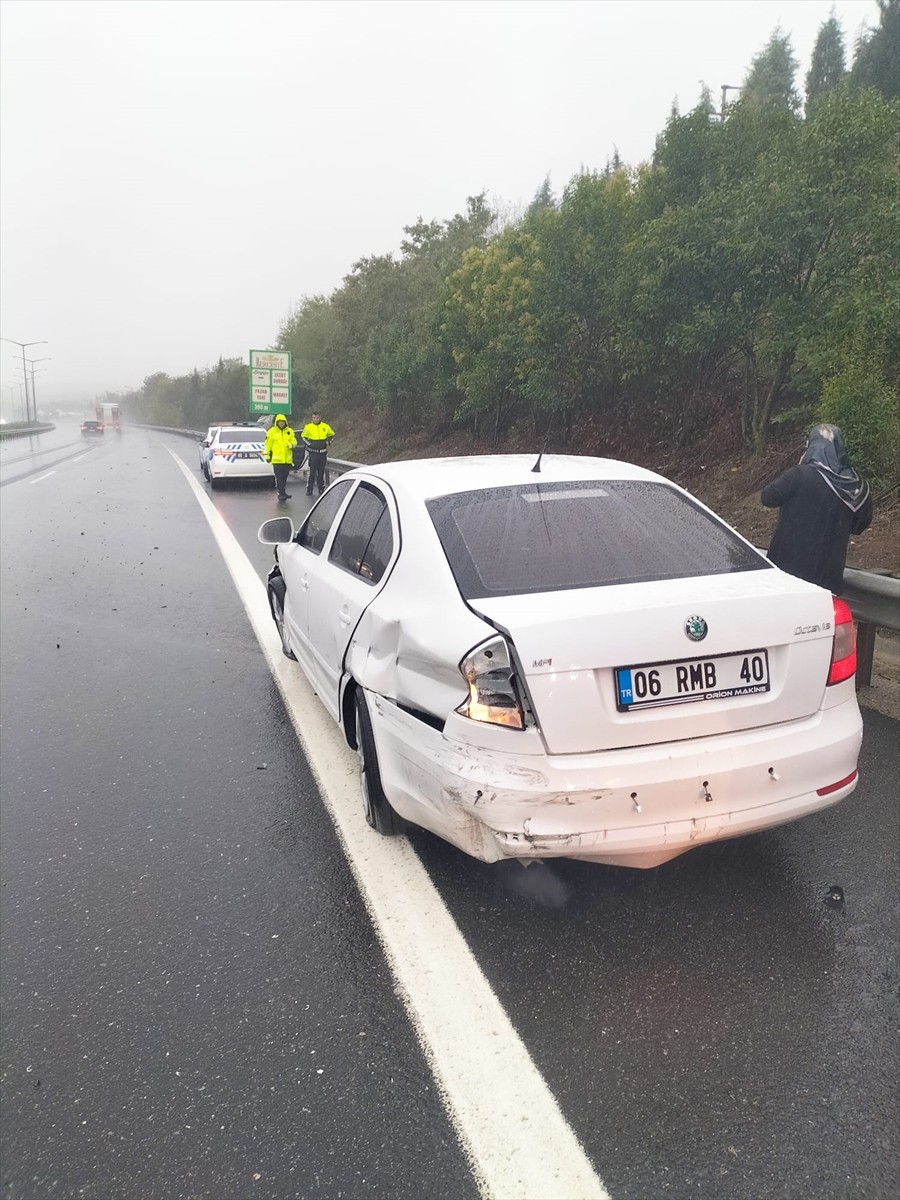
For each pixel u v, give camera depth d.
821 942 2.92
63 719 5.37
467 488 3.63
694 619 2.77
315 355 51.56
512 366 19.27
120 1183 2.08
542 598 2.91
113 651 6.89
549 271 15.86
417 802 3.03
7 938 3.10
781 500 5.17
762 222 10.16
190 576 9.98
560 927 3.04
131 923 3.17
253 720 5.27
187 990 2.78
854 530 5.18
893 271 8.83
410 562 3.33
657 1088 2.31
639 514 3.52
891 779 4.15
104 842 3.78
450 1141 2.16
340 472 21.73
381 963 2.88
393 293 37.16
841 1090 2.29
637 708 2.71
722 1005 2.63
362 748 3.58
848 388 7.95
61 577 10.10
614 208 15.22
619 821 2.68
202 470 27.64
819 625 2.96
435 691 2.91
